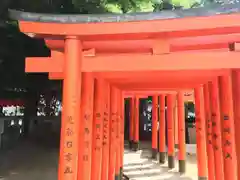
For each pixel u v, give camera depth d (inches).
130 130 764.0
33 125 789.2
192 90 462.3
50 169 428.1
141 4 426.9
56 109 833.5
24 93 642.8
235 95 202.5
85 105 224.7
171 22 162.6
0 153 550.9
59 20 171.9
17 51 452.1
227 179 241.1
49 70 177.9
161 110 582.6
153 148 637.3
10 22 398.9
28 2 390.3
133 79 299.6
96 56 178.7
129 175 478.0
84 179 219.1
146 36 172.4
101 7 405.4
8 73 482.9
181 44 184.1
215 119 306.5
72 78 172.6
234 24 155.5
